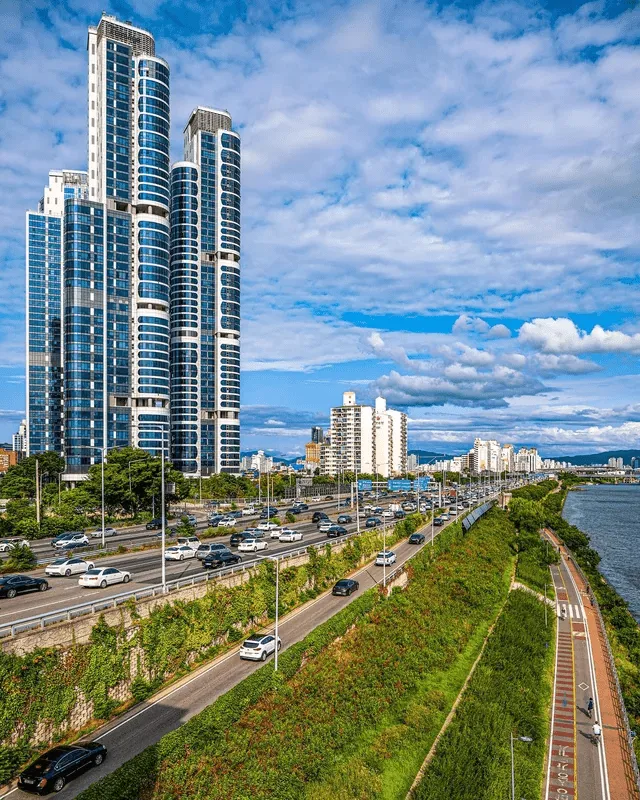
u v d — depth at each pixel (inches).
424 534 5152.6
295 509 6230.3
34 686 1598.2
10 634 1660.9
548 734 2438.5
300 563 3110.2
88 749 1521.9
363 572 3690.9
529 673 2834.6
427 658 2760.8
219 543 3745.1
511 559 5319.9
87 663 1759.4
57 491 6756.9
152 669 1999.3
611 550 7086.6
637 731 2471.7
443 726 2293.3
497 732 2244.1
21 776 1421.0
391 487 6584.6
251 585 2640.3
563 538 6565.0
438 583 3777.1
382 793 1836.9
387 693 2373.3
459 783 1898.4
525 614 3631.9
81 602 2204.7
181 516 4936.0
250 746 1752.0
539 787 2030.0
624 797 2036.2
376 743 2073.1
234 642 2427.4
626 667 3179.1
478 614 3511.3
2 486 6717.5
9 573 2770.7
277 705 1983.3
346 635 2696.9
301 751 1838.1
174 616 2140.7
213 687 2009.1
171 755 1539.1
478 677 2687.0
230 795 1553.9
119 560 3216.0
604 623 3885.3
